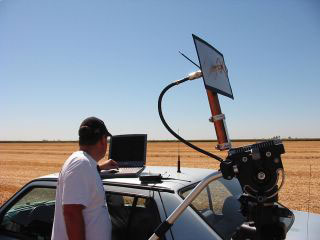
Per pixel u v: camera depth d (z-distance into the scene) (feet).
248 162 6.37
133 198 9.89
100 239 8.32
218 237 8.86
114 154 12.50
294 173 57.11
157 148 196.34
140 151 12.25
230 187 12.25
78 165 8.21
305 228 10.23
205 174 11.72
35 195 12.05
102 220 8.45
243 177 6.43
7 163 87.92
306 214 11.76
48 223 11.39
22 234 11.80
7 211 12.45
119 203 10.11
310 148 168.55
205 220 9.20
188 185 10.21
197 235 8.66
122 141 12.55
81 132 8.86
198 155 113.19
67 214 7.97
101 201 8.53
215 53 7.88
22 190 12.37
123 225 9.84
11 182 48.67
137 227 9.54
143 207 9.62
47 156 123.44
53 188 11.55
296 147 183.32
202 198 10.39
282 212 6.64
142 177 10.24
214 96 7.14
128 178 10.75
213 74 7.36
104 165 11.70
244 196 6.77
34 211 11.81
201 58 6.95
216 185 11.69
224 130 7.03
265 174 6.31
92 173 8.32
